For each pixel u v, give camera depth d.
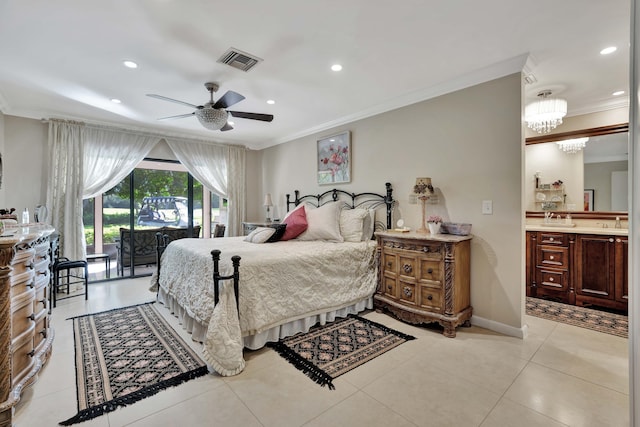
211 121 3.04
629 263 1.20
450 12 1.99
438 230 2.92
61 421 1.65
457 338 2.67
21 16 1.99
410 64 2.71
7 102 3.63
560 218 3.99
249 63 2.65
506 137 2.73
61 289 4.10
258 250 2.90
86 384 1.98
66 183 4.11
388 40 2.32
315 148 4.82
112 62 2.64
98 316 3.22
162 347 2.51
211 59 2.59
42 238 2.13
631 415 1.20
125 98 3.50
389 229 3.66
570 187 3.94
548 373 2.11
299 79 3.02
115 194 4.93
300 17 2.03
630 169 1.18
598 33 2.23
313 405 1.78
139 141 4.77
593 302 3.44
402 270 3.04
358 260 3.25
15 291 1.78
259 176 6.18
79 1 1.84
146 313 3.32
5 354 1.59
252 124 4.64
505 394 1.88
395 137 3.64
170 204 5.40
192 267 2.78
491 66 2.74
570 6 1.93
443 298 2.73
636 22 1.13
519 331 2.68
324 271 2.95
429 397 1.85
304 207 3.96
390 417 1.68
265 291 2.51
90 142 4.34
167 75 2.90
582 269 3.51
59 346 2.52
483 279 2.89
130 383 2.00
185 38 2.27
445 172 3.17
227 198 5.75
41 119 4.03
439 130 3.21
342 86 3.20
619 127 3.56
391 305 3.12
